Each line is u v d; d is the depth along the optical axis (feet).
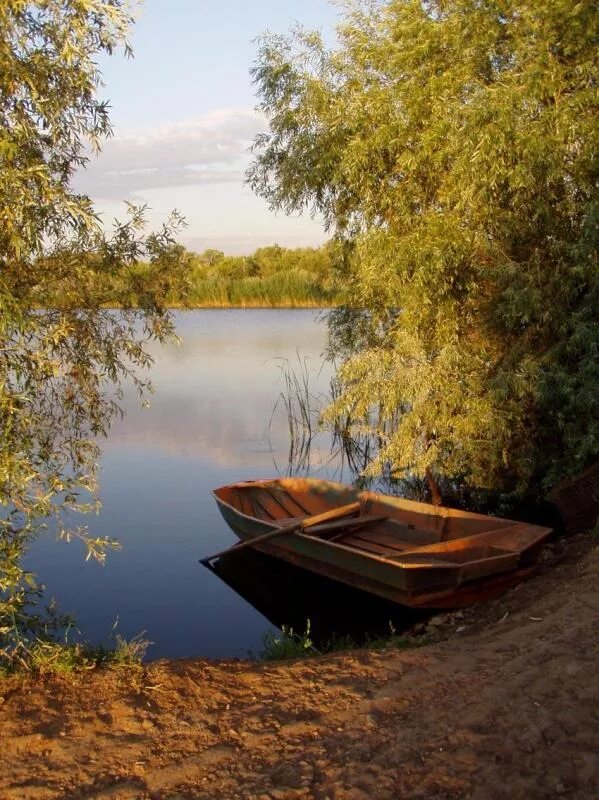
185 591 28.50
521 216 31.37
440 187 33.19
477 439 32.63
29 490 15.51
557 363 30.60
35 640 16.46
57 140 15.74
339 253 40.29
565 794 10.43
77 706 13.94
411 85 32.42
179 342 18.98
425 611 25.27
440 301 32.60
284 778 11.46
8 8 13.52
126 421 60.90
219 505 34.81
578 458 30.45
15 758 12.12
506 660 15.40
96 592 28.22
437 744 12.00
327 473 46.39
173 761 12.09
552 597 20.58
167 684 15.02
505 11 32.09
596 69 29.81
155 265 18.21
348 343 41.42
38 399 16.94
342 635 24.40
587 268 29.76
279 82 39.24
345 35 36.58
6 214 13.39
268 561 31.60
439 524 29.76
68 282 16.67
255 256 175.73
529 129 29.37
